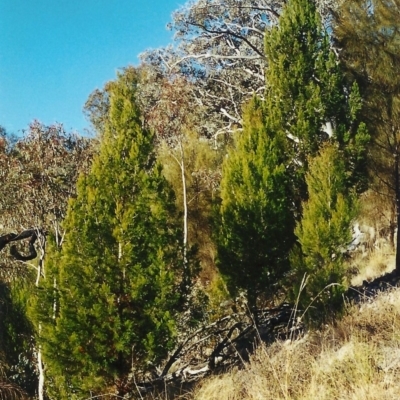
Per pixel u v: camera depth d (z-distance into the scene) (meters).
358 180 12.12
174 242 8.73
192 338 10.79
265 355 6.33
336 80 12.55
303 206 10.36
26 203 9.12
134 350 7.74
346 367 5.39
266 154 11.35
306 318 9.35
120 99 8.91
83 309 7.50
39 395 8.24
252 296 10.77
